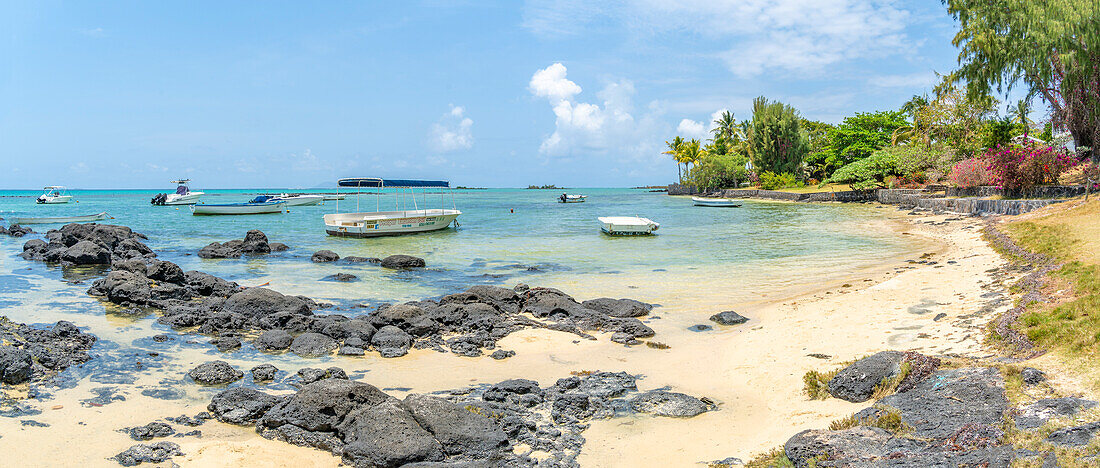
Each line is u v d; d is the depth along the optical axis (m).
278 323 16.11
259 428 9.57
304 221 56.28
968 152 60.19
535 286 22.09
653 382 11.77
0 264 27.72
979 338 11.45
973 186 46.03
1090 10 33.19
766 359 12.55
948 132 64.50
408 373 12.55
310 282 23.38
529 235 41.81
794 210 62.03
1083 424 6.79
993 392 8.25
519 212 73.56
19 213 69.12
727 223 48.56
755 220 51.12
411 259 27.05
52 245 32.31
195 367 12.70
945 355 10.73
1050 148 37.78
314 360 13.51
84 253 26.81
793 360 12.17
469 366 13.00
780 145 94.31
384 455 8.38
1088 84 36.94
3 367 11.35
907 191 60.91
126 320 16.78
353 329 14.95
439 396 10.95
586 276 24.34
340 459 8.69
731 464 7.95
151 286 19.72
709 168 105.50
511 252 32.38
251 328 16.08
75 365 12.69
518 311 18.12
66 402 10.68
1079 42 34.56
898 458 6.87
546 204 99.81
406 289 21.92
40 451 8.77
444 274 25.25
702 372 12.29
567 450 8.77
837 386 9.95
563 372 12.55
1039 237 20.81
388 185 43.00
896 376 9.61
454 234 42.91
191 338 15.10
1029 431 6.90
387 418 8.96
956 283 17.16
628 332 15.34
